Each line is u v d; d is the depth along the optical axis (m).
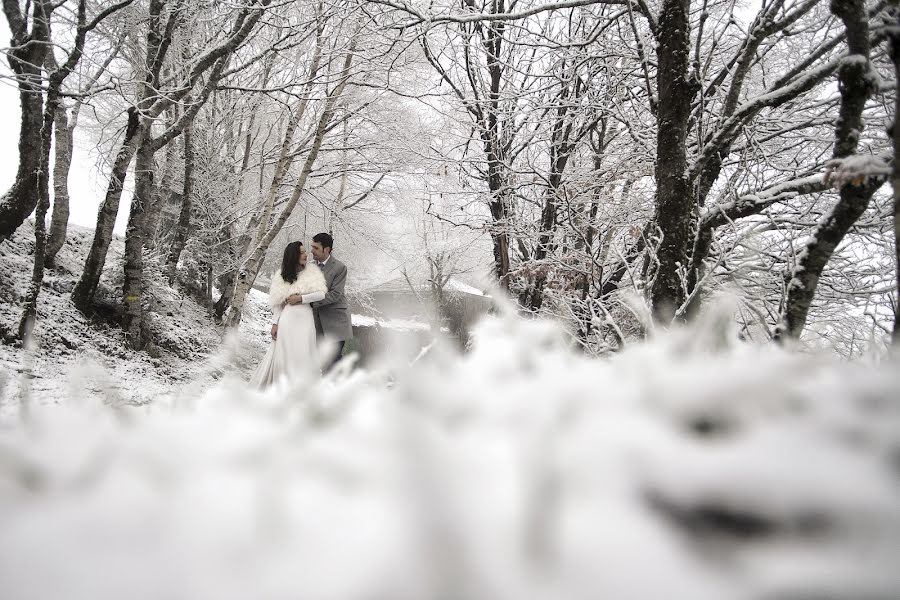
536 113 8.80
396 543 0.29
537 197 9.14
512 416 0.41
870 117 5.77
